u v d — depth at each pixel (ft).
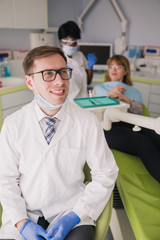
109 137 5.26
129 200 3.68
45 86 2.92
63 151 3.17
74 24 7.06
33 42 10.48
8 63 9.96
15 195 3.17
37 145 3.12
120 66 6.81
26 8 9.45
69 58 7.52
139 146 4.72
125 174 4.41
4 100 8.26
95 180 3.25
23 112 3.29
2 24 8.88
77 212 3.01
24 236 2.94
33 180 3.17
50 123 3.19
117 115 4.25
